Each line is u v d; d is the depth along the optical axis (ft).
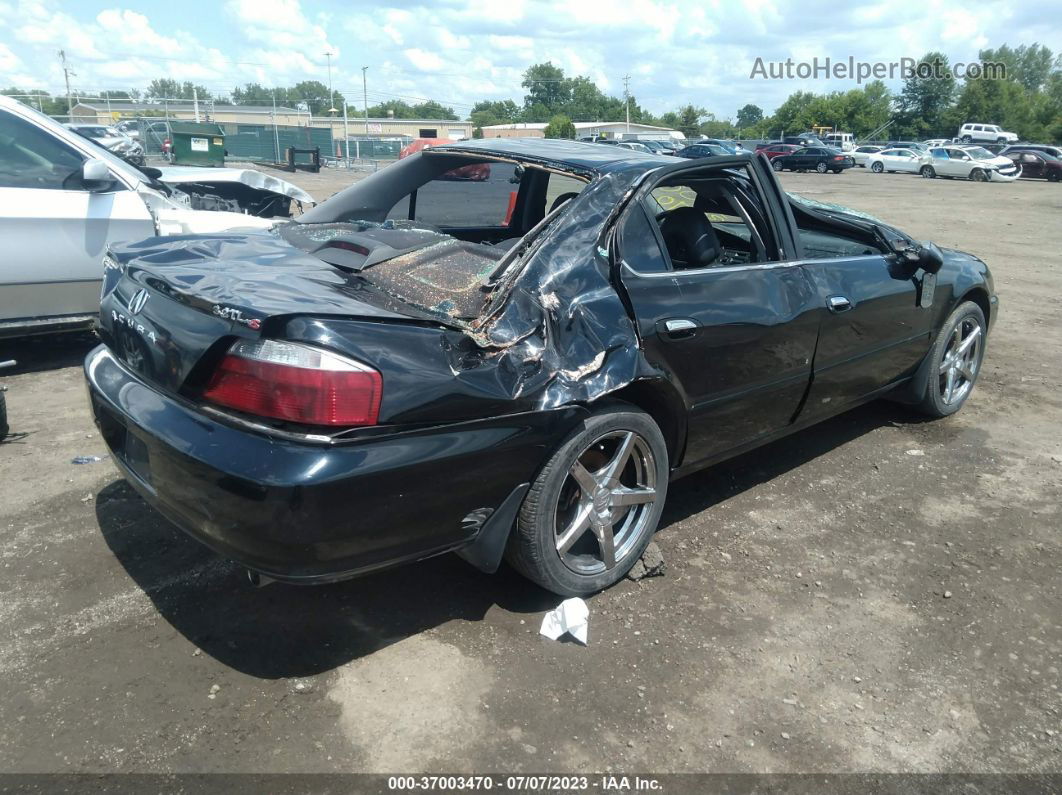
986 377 19.45
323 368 7.24
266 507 7.13
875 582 10.48
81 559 10.14
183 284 8.31
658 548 10.85
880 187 100.53
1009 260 38.45
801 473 13.78
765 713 8.05
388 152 171.53
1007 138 193.16
